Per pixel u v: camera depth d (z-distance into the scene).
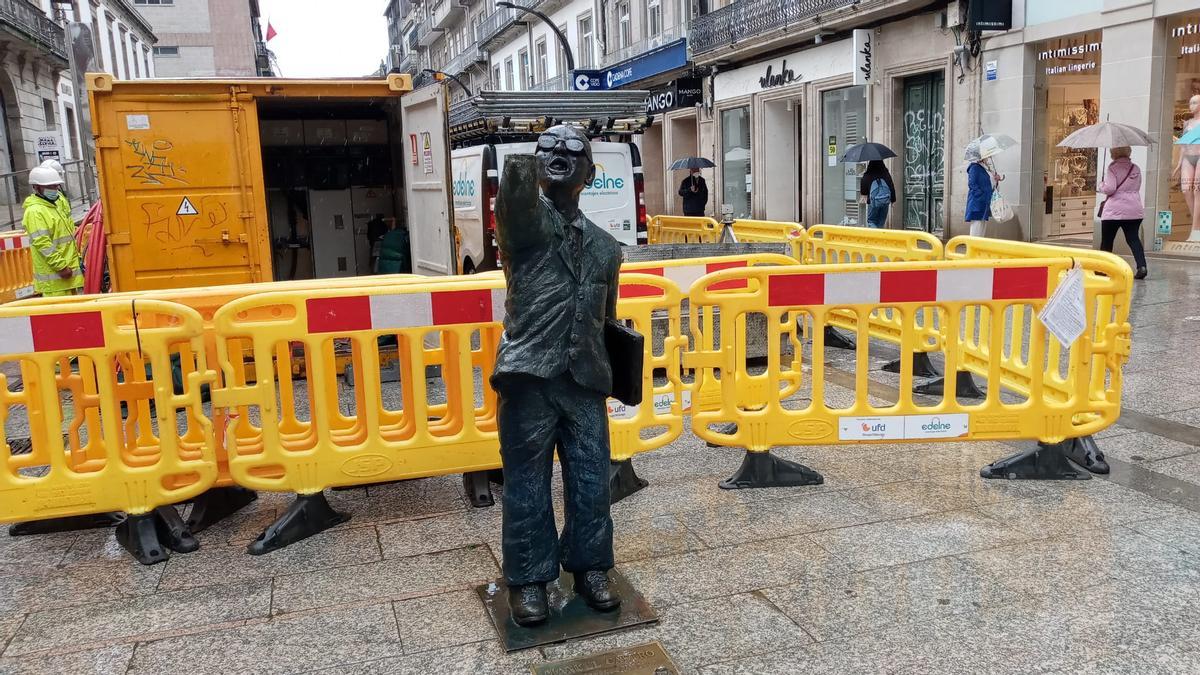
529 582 3.25
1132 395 6.06
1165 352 7.21
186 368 4.88
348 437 4.62
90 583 3.85
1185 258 12.29
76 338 3.92
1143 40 12.56
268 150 10.80
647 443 4.62
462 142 14.45
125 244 7.64
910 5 16.75
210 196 7.77
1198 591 3.38
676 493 4.63
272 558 4.04
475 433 4.45
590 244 3.18
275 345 4.46
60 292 9.02
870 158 13.35
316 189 11.04
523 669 3.03
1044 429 4.61
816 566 3.71
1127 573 3.54
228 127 7.77
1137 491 4.41
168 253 7.75
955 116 16.38
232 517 4.57
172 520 4.20
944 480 4.66
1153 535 3.89
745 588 3.55
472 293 4.32
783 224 10.31
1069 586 3.45
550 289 3.10
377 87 8.40
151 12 58.22
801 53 21.08
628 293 5.25
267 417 4.18
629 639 3.20
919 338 6.82
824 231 9.23
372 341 4.24
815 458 5.09
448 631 3.31
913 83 18.06
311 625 3.40
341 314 4.18
